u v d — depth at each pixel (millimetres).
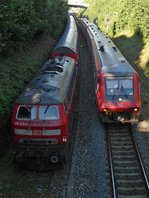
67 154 14461
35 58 24953
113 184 12422
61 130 13273
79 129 17734
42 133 13234
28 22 24031
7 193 11977
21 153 13430
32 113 13289
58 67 18125
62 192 12109
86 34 44750
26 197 11820
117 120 17891
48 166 13859
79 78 27344
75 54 24969
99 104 18094
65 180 12906
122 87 18125
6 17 18875
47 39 35031
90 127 17969
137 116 17984
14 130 13398
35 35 29969
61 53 24938
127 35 42188
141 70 28203
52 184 12625
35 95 13570
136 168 13977
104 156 14789
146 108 20281
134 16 39531
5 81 17328
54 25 40312
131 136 16719
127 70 18688
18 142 13445
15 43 23031
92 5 84062
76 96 22609
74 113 19859
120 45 39688
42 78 15828
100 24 64062
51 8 36938
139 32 38188
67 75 17719
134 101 17812
